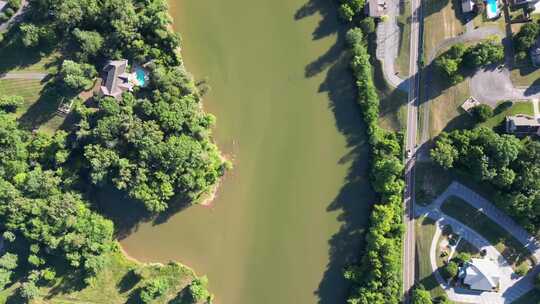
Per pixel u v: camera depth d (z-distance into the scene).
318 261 145.75
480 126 140.88
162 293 144.38
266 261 146.62
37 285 145.75
